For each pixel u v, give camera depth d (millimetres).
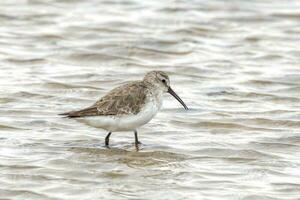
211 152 15141
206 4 29281
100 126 14906
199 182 13375
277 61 22938
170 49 23969
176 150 15219
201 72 21703
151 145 15508
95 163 14289
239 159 14742
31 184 13117
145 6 28906
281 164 14438
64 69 21609
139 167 14156
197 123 17094
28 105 18125
